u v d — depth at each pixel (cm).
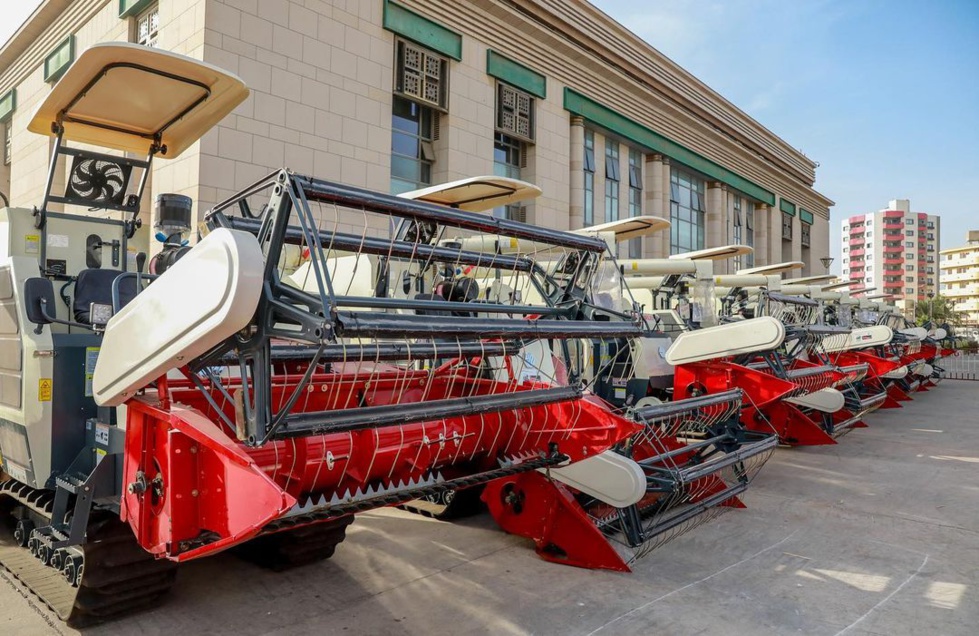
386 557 422
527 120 1594
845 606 352
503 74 1504
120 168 420
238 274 203
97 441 331
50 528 340
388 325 225
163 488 254
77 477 329
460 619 333
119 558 313
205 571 398
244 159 1011
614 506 396
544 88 1627
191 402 308
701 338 615
